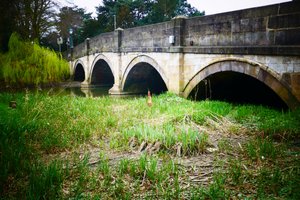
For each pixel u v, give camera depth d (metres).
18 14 17.47
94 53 26.81
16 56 16.02
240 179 4.56
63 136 7.04
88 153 5.65
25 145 6.15
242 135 7.16
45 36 34.62
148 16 36.19
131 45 18.98
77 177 4.78
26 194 4.06
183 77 13.54
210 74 11.88
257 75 9.77
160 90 22.31
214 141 6.66
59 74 17.75
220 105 10.35
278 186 4.26
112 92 21.39
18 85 15.64
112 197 4.17
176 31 13.54
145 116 9.34
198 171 5.03
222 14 11.08
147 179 4.67
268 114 8.77
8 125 7.11
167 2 35.31
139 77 21.06
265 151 5.71
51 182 4.29
